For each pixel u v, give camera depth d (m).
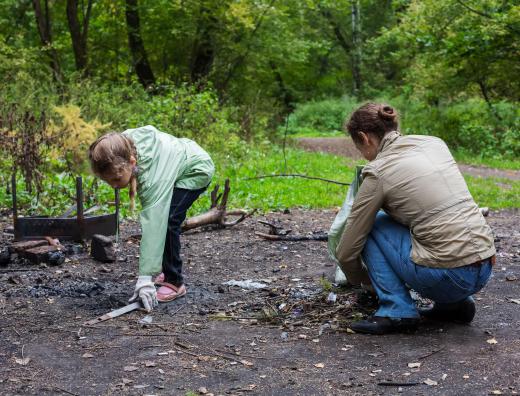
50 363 3.34
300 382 3.06
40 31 17.94
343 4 24.73
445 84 18.67
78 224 5.83
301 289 4.69
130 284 4.90
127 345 3.59
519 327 3.79
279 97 31.95
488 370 3.15
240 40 20.16
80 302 4.42
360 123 3.69
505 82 18.92
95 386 3.05
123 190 8.78
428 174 3.50
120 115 12.42
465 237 3.43
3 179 8.50
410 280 3.59
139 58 20.19
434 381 3.03
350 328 3.78
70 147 8.76
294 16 22.73
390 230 3.68
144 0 19.52
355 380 3.07
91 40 20.73
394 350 3.44
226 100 18.92
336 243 4.13
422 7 17.41
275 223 7.62
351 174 12.46
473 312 3.81
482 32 16.11
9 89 12.69
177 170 4.12
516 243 6.42
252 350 3.50
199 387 3.02
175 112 12.95
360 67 36.72
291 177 11.13
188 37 19.78
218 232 6.99
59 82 13.32
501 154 17.78
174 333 3.79
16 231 5.82
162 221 4.05
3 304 4.35
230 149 13.23
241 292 4.66
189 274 5.24
